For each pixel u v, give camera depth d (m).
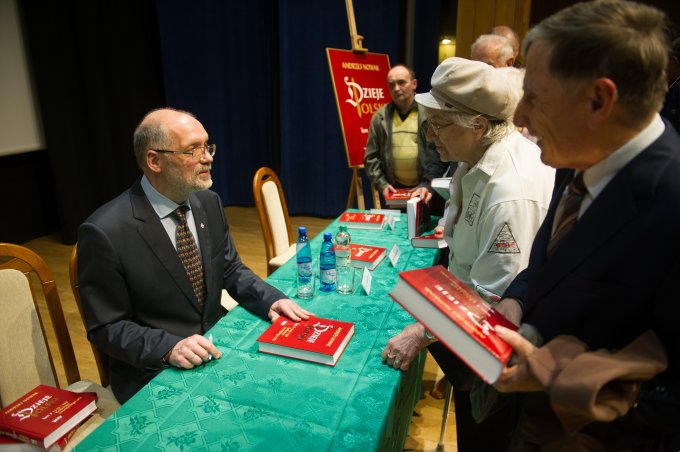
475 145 1.21
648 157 0.65
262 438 0.93
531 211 1.10
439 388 2.27
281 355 1.23
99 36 4.39
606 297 0.68
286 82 4.81
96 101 4.45
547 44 0.65
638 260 0.64
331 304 1.53
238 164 5.42
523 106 0.72
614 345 0.69
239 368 1.17
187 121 1.44
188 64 5.04
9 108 3.85
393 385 1.10
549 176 1.15
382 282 1.70
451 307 0.78
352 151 3.62
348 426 0.96
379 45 4.57
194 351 1.19
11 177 4.14
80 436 1.28
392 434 1.12
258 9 4.83
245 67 5.04
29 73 3.99
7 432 1.01
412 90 3.11
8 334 1.36
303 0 4.57
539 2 3.76
